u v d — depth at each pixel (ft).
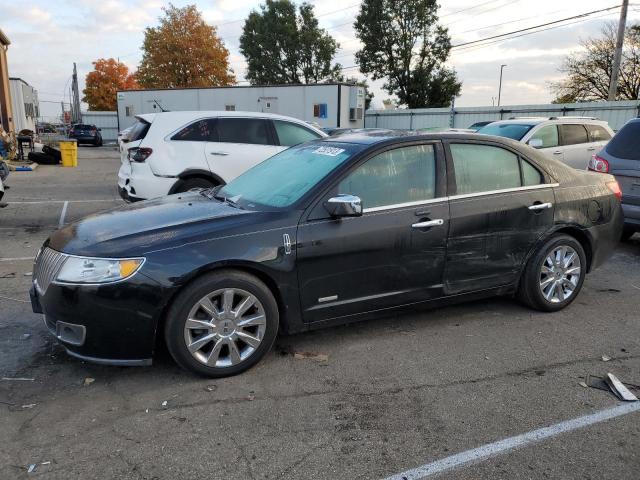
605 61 124.26
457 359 12.46
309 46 206.69
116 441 9.11
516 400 10.61
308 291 12.01
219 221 11.69
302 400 10.55
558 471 8.41
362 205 12.36
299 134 27.89
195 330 11.09
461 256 13.78
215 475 8.27
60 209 32.71
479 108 87.10
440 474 8.34
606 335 13.94
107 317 10.43
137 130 27.17
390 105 167.02
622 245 24.72
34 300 11.84
